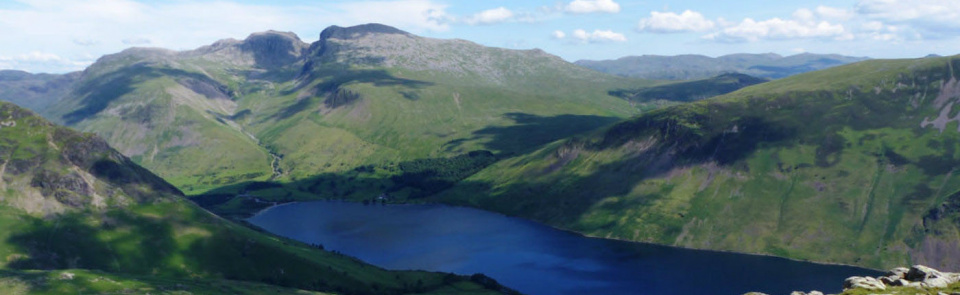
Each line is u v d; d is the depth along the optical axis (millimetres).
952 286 105188
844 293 108500
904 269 116562
